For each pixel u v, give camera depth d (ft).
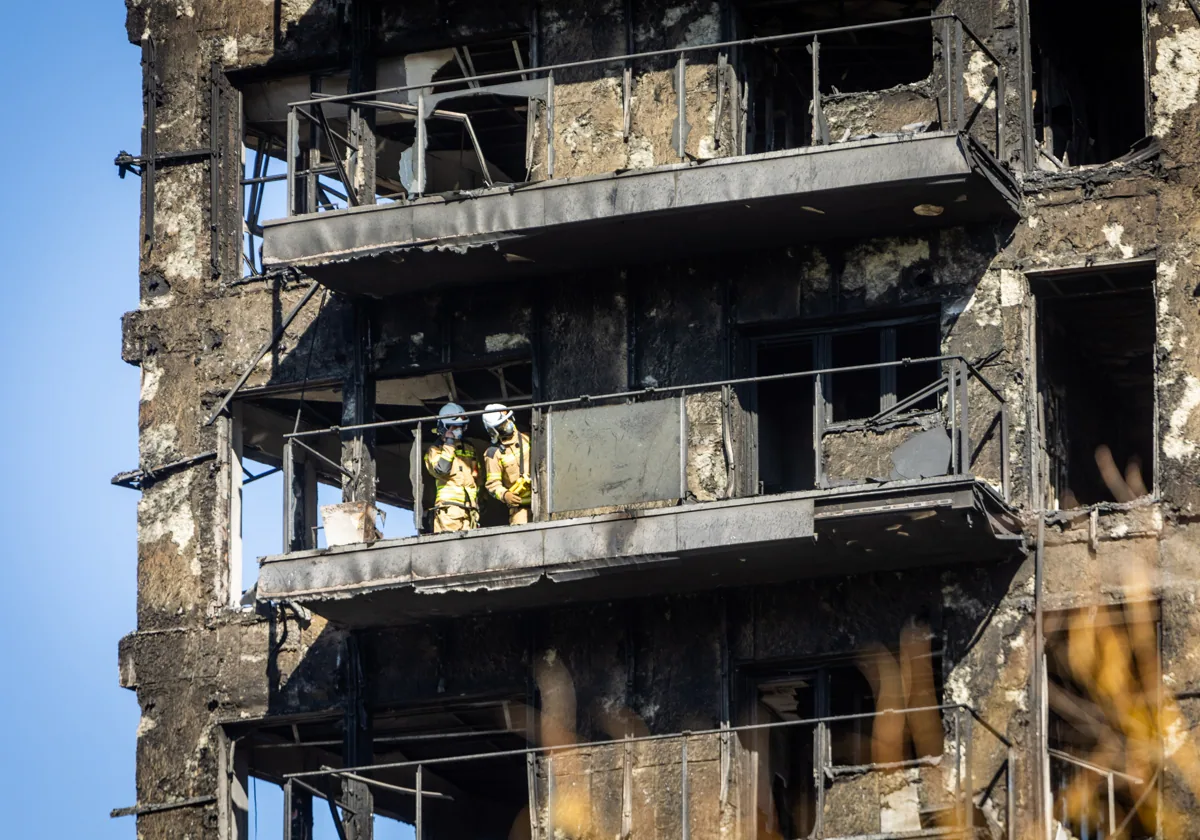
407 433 253.85
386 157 259.39
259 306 241.76
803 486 223.71
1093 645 214.48
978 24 224.94
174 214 246.88
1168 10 221.25
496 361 232.32
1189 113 218.79
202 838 232.32
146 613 238.48
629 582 218.59
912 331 223.51
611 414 220.84
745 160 216.95
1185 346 214.28
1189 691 207.62
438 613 226.17
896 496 206.69
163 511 240.32
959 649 213.46
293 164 229.25
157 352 244.01
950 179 212.64
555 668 224.33
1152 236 217.36
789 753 223.51
